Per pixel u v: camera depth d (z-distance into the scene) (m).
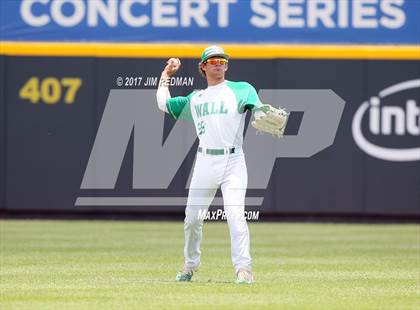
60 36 64.12
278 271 37.81
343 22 64.25
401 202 64.44
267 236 55.59
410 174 64.31
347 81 63.97
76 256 43.62
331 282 33.72
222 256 44.44
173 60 33.22
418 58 64.00
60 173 64.38
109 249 47.19
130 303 27.81
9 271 37.12
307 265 40.34
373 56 63.97
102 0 64.12
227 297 29.05
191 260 33.12
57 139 64.19
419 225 63.53
